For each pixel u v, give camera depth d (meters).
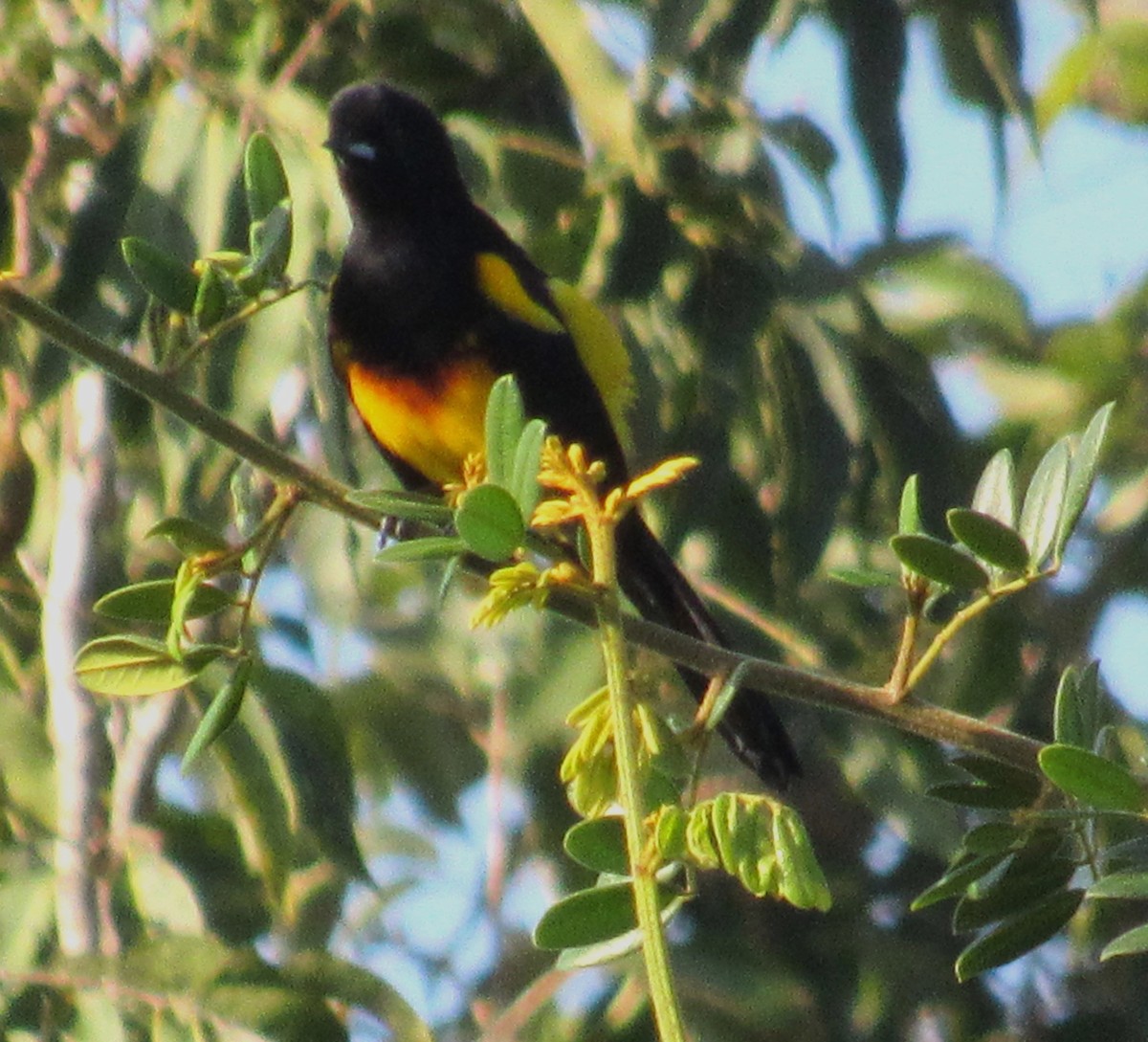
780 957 11.70
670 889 5.54
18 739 10.38
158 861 10.16
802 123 10.36
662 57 9.38
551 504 5.34
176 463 9.72
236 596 6.18
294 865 10.65
